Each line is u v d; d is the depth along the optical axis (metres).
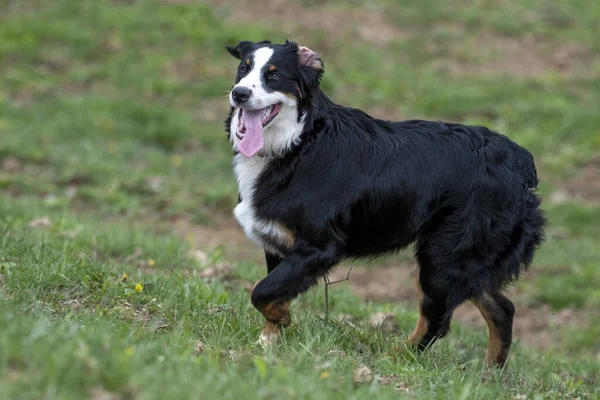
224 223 16.55
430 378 7.62
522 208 8.98
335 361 7.42
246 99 8.21
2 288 8.37
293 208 8.33
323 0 27.34
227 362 7.00
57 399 5.11
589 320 14.53
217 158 19.47
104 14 24.47
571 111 22.97
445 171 8.70
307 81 8.44
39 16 23.86
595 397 8.57
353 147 8.52
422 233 8.86
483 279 8.84
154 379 5.71
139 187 17.22
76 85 21.64
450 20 27.69
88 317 7.64
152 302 8.84
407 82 23.73
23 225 12.59
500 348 9.32
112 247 12.10
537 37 27.48
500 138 9.12
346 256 8.97
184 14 25.11
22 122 19.33
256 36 24.16
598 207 18.95
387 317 11.25
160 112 20.67
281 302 8.31
